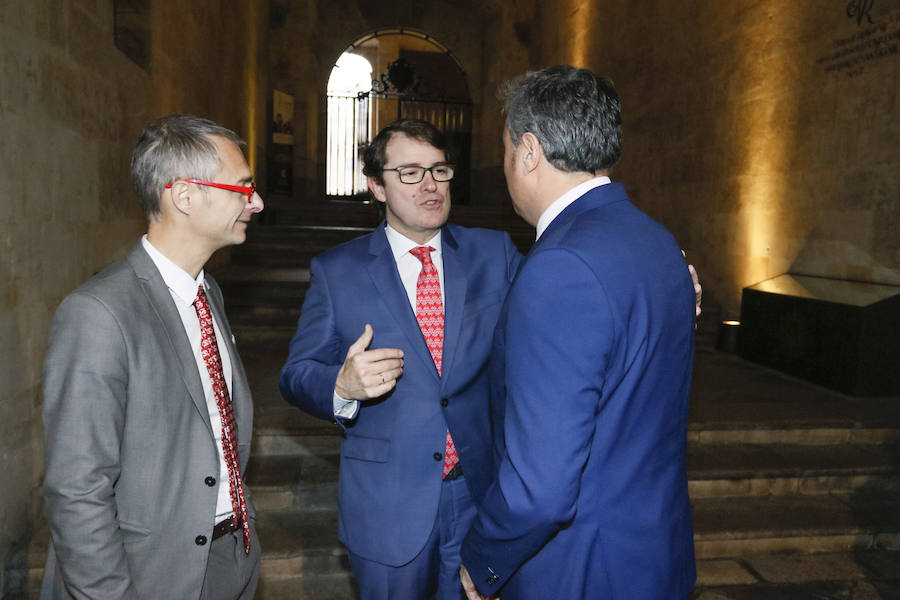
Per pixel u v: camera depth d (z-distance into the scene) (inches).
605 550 42.1
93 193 122.9
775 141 219.1
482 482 64.3
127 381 44.6
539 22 499.2
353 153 589.0
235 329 203.0
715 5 254.5
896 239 168.6
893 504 122.2
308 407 60.9
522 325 40.3
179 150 46.7
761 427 137.0
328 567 102.8
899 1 167.0
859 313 154.9
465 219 422.6
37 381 96.7
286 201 435.2
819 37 197.8
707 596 100.6
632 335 40.7
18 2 90.6
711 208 257.9
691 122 273.4
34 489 95.8
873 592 101.6
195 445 48.0
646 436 42.9
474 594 49.3
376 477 63.9
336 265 66.9
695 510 118.7
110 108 133.0
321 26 538.9
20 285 91.0
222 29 263.9
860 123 181.2
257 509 114.5
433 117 630.5
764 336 192.7
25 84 92.8
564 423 38.4
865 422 138.9
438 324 66.4
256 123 373.7
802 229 205.5
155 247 49.4
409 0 552.7
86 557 41.4
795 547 112.2
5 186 86.6
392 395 63.9
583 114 44.7
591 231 42.2
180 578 47.2
